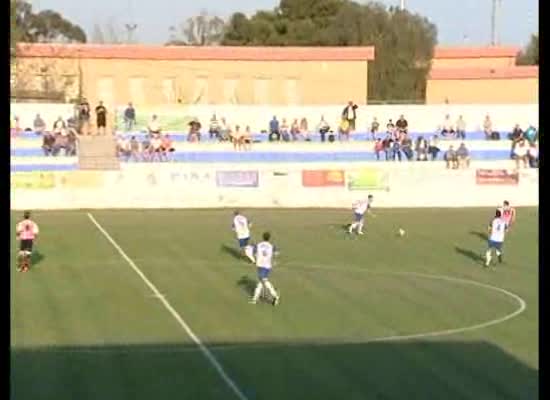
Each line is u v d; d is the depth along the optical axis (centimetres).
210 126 11362
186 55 12556
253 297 5012
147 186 9956
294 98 12762
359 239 7744
